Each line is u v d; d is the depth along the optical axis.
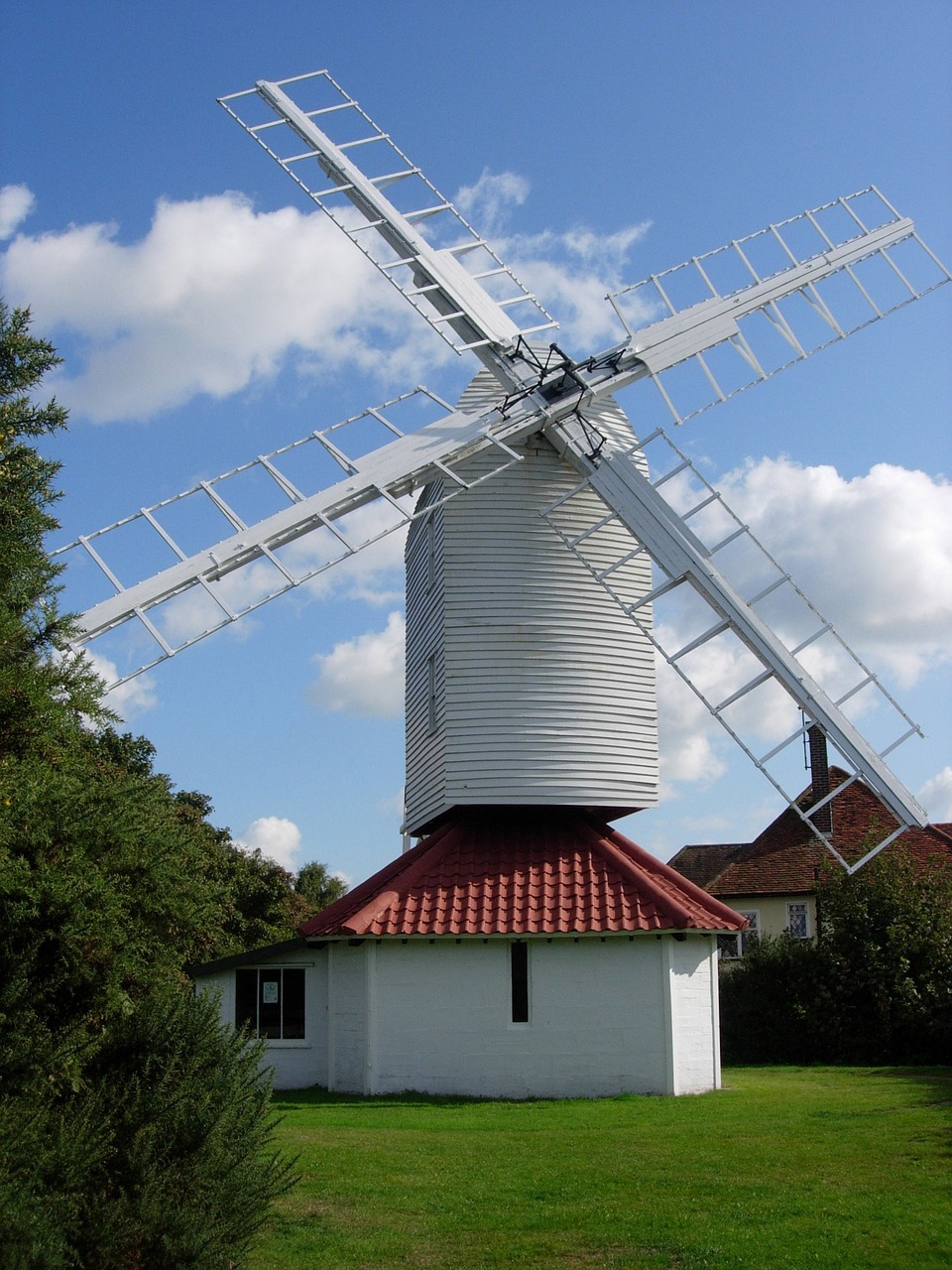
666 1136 17.44
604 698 25.14
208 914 12.39
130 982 11.62
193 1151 10.59
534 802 24.27
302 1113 20.20
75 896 10.35
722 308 27.14
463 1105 21.11
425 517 26.84
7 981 10.04
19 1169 9.27
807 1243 12.01
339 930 22.59
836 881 33.16
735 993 32.72
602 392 25.48
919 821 21.61
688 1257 11.76
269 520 22.23
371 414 24.56
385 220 27.20
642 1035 22.42
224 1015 24.77
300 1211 13.51
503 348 26.19
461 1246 12.34
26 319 13.45
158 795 12.35
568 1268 11.62
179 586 20.86
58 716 11.62
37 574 12.41
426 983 22.80
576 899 23.05
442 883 23.75
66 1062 9.98
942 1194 13.66
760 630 22.88
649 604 26.09
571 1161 15.85
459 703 24.45
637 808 25.22
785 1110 19.73
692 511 24.05
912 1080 24.88
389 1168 15.49
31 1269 8.87
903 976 31.00
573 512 25.62
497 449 24.98
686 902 23.70
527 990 22.73
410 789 28.20
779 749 22.28
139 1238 9.88
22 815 10.70
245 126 27.28
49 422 13.02
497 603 24.84
